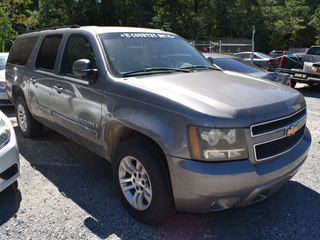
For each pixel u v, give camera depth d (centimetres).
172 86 257
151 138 234
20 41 505
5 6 2442
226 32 4306
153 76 292
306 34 6081
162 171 232
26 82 439
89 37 323
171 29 3688
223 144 210
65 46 362
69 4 3200
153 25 3509
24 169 379
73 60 341
